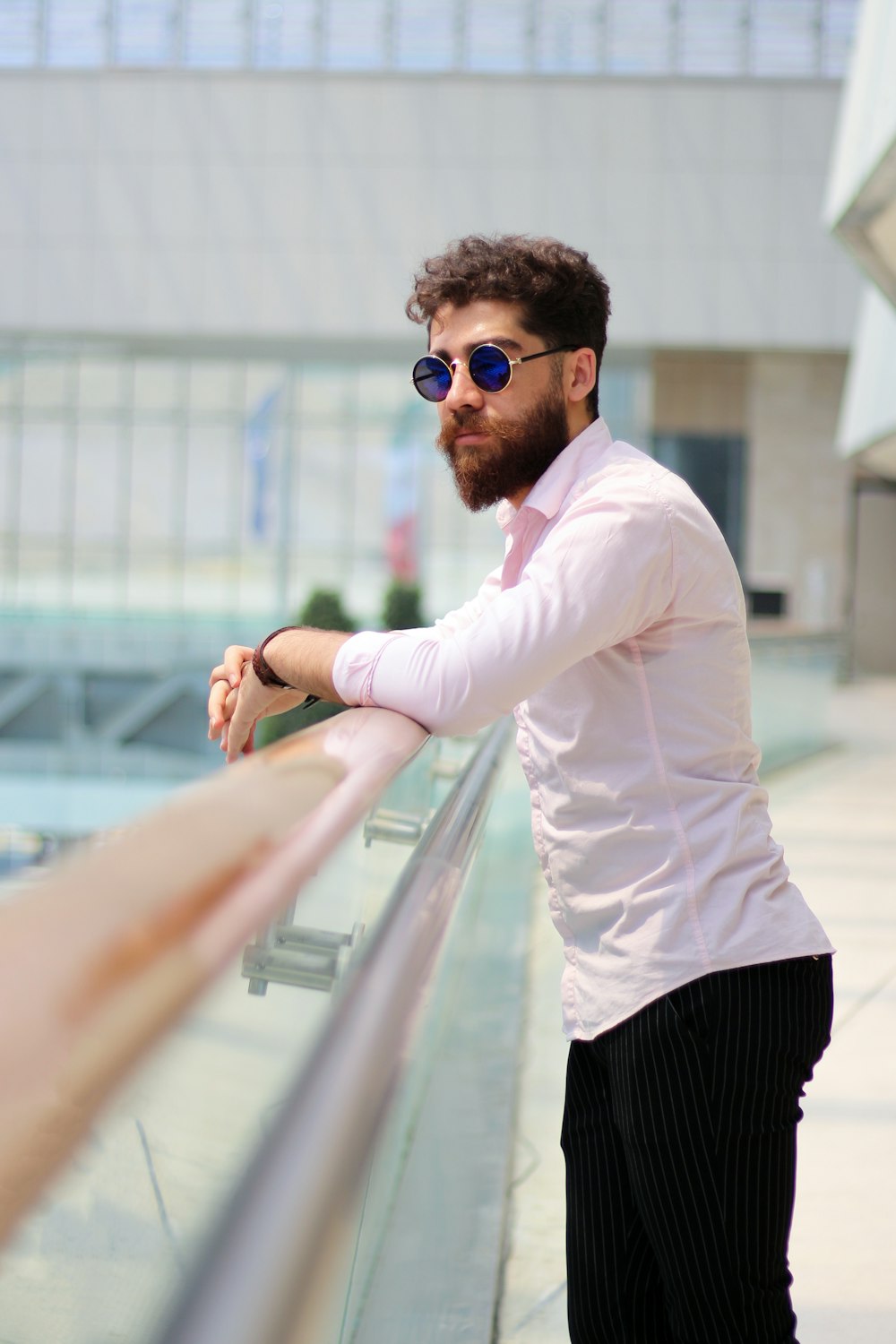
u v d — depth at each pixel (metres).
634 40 22.08
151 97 22.22
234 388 25.56
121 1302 0.44
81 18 22.78
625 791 1.35
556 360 1.43
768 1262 1.36
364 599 25.36
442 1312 1.64
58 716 21.08
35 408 25.73
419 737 1.19
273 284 22.22
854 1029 3.95
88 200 22.36
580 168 21.81
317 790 0.79
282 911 0.56
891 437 14.48
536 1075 3.37
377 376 25.30
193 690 20.89
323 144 22.05
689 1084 1.32
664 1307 1.49
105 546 25.78
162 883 0.46
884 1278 2.45
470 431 1.44
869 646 24.73
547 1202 2.67
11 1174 0.29
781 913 1.36
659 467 1.39
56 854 0.48
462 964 2.07
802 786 9.11
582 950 1.41
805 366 22.19
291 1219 0.38
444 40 22.36
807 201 21.64
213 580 25.62
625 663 1.35
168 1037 0.39
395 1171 1.10
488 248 1.43
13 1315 0.43
